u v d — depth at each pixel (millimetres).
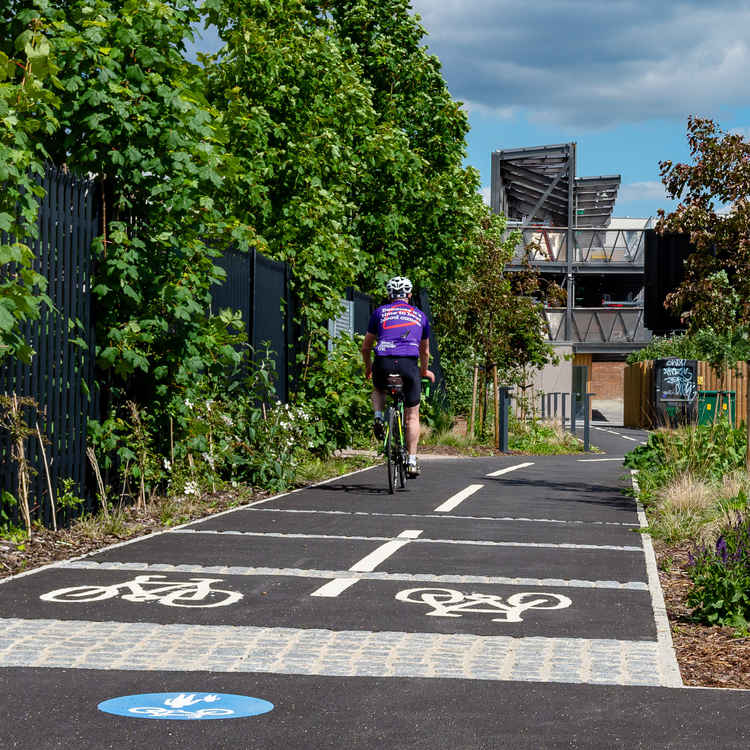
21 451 8141
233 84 17500
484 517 10500
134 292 9703
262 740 4016
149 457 10406
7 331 7273
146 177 9859
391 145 24531
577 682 4797
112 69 9609
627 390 48594
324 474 14586
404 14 28234
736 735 4125
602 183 51000
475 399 26000
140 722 4191
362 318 20922
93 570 7277
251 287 13438
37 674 4812
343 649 5309
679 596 6969
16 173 7516
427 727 4172
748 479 12250
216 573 7227
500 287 26484
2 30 8883
